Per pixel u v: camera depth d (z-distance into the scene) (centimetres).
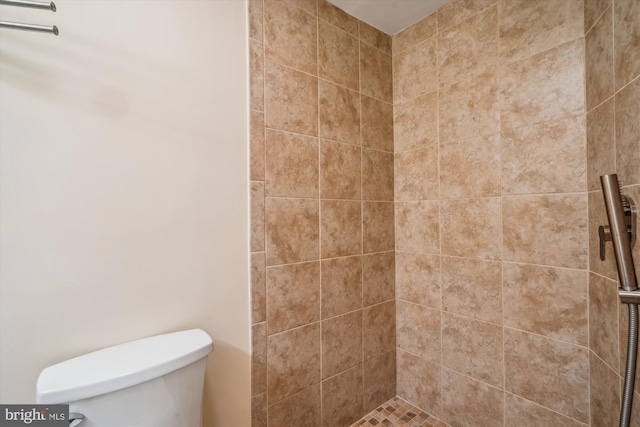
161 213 90
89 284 79
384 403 148
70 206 77
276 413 112
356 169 138
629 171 74
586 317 97
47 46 74
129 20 85
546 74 105
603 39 86
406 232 150
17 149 71
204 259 98
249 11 107
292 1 118
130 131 85
